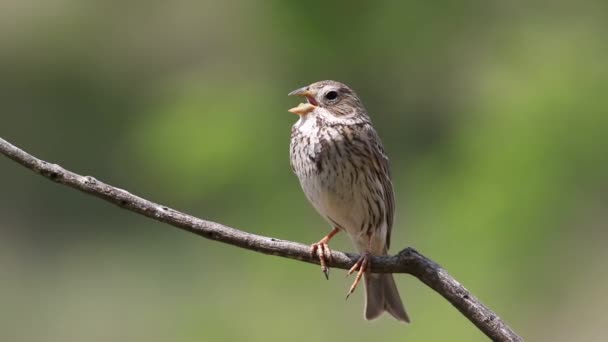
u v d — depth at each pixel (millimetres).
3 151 6648
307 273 13672
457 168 13250
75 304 15961
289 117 14250
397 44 14641
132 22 17219
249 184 13820
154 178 14266
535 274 12500
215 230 7047
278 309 13531
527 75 13461
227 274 14484
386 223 9125
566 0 14492
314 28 14547
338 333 13211
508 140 12812
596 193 12656
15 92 17688
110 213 17000
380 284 9031
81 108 17328
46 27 17781
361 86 14773
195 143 13883
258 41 14930
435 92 14609
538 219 12508
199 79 14938
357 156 8734
